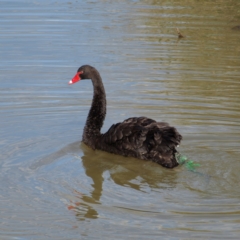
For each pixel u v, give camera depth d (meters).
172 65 17.34
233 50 18.88
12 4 23.97
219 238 8.38
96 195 9.74
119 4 24.38
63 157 11.52
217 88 15.61
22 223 8.83
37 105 14.29
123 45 19.09
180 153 11.55
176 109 14.12
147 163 11.16
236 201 9.49
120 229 8.64
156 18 22.41
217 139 12.36
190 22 21.89
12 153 11.52
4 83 15.67
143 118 11.74
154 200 9.52
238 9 23.92
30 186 10.09
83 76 12.98
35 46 18.75
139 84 15.80
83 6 23.92
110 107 14.29
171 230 8.60
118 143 11.62
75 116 13.80
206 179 10.37
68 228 8.70
